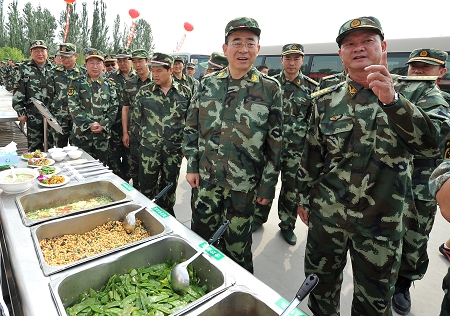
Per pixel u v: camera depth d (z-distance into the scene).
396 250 1.36
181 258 1.33
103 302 1.09
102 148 3.68
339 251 1.54
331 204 1.47
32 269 1.10
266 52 7.18
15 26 27.62
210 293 1.01
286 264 2.57
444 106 1.36
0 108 5.11
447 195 0.78
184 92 2.99
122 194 1.83
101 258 1.19
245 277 1.11
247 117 1.81
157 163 2.93
